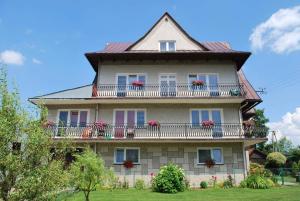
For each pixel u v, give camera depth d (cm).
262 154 4088
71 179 910
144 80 2400
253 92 2408
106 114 2291
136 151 2194
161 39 2555
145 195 1620
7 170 686
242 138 2138
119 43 2834
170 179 1777
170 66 2422
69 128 2222
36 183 683
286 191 1717
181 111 2295
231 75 2391
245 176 2122
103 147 2198
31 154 714
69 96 2295
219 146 2189
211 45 2762
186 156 2170
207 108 2302
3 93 735
